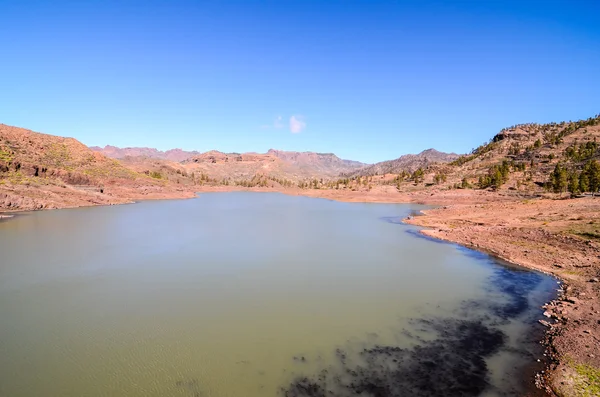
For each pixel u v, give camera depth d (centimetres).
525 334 1786
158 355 1571
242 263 3225
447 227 5544
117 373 1424
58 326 1852
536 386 1334
